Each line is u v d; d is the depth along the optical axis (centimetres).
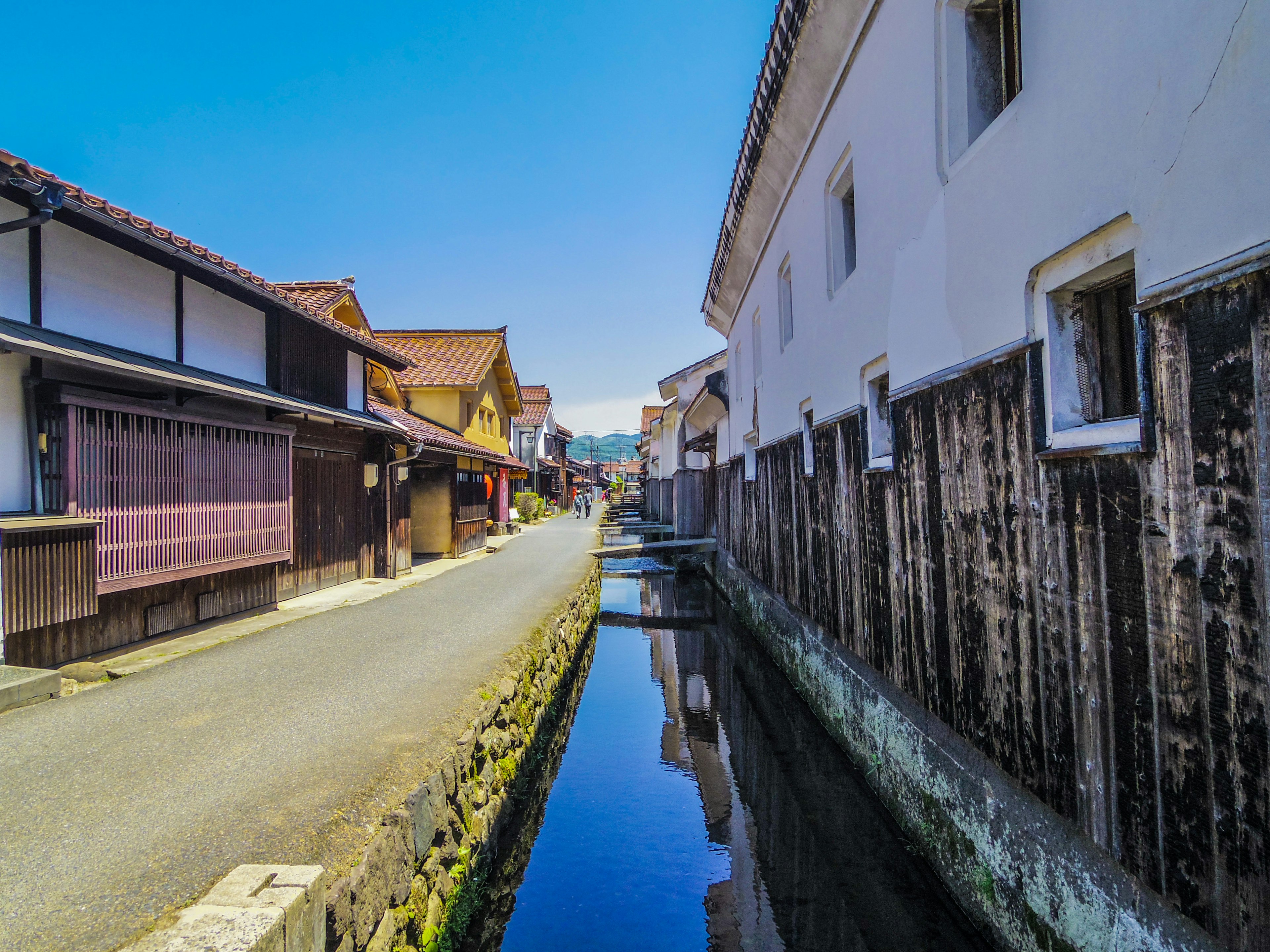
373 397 1434
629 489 7775
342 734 421
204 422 676
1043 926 331
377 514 1193
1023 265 329
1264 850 199
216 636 695
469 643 684
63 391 517
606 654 1257
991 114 405
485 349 2036
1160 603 243
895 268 505
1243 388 204
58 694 496
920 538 469
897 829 536
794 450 879
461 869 415
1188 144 224
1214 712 218
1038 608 323
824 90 663
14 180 446
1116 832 270
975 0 401
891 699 552
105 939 227
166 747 398
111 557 560
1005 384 350
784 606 980
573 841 573
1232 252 206
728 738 814
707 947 431
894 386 515
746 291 1263
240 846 288
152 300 651
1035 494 324
